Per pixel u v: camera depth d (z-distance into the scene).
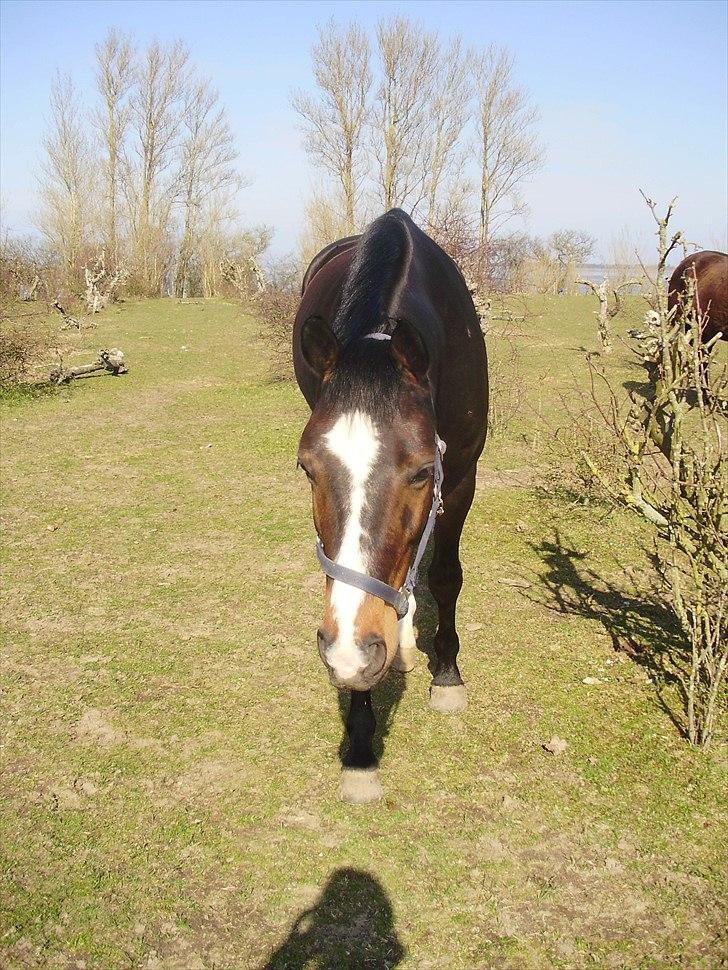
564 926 2.25
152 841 2.59
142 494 6.33
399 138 20.94
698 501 2.98
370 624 1.96
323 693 3.45
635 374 10.66
